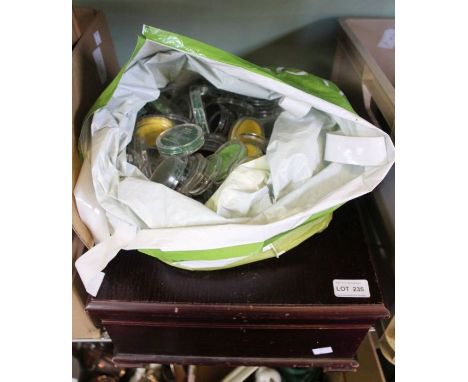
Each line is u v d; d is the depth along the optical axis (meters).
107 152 0.53
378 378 0.75
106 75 0.73
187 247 0.51
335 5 0.79
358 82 0.75
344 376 0.87
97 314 0.59
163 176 0.60
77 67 0.59
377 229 0.75
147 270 0.61
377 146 0.53
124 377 0.96
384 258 0.72
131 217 0.52
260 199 0.57
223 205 0.55
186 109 0.72
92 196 0.53
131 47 0.83
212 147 0.68
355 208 0.70
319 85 0.61
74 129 0.56
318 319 0.58
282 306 0.57
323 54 0.88
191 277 0.60
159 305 0.57
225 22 0.80
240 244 0.52
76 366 0.92
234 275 0.60
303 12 0.80
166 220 0.52
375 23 0.80
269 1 0.77
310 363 0.71
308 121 0.60
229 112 0.74
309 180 0.57
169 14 0.78
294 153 0.57
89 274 0.56
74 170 0.55
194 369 0.86
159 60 0.62
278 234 0.55
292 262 0.62
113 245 0.53
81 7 0.71
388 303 0.71
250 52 0.86
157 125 0.67
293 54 0.87
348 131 0.56
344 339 0.65
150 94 0.62
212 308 0.57
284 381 0.92
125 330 0.64
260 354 0.70
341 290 0.59
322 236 0.66
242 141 0.67
